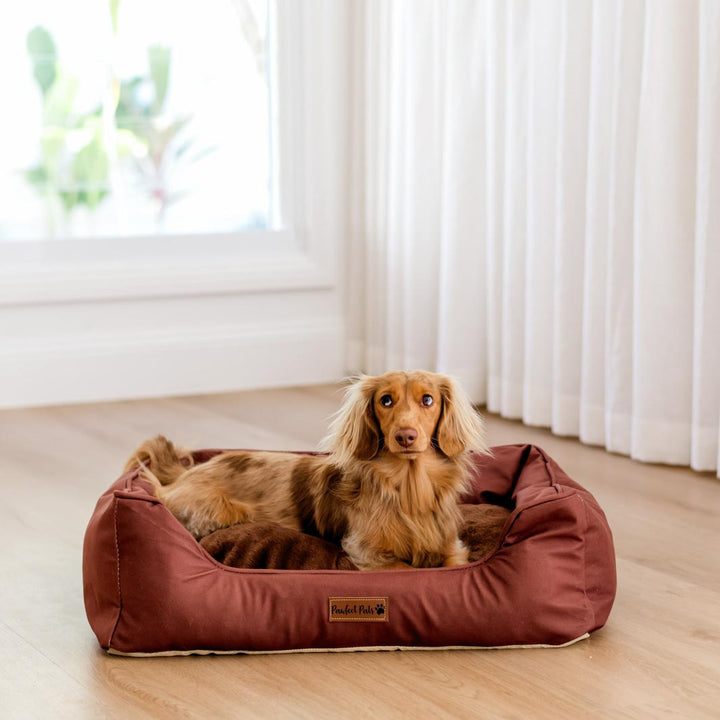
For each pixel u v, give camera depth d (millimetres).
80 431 3666
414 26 3902
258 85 4352
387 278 4176
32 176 4094
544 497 2025
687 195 3076
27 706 1782
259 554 2119
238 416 3881
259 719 1729
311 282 4391
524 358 3684
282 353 4391
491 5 3602
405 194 4035
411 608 1921
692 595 2244
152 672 1892
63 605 2201
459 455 2168
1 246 3986
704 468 3102
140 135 4227
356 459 2115
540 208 3500
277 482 2291
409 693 1806
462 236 3814
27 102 4055
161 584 1920
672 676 1874
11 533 2643
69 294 4031
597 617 2025
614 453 3330
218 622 1911
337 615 1920
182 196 4316
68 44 4078
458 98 3740
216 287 4230
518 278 3641
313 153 4352
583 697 1795
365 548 2115
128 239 4156
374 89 4184
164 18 4191
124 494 1961
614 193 3221
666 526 2682
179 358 4238
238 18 4285
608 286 3268
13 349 4012
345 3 4316
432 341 4082
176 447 2562
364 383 2121
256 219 4422
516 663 1910
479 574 1957
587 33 3311
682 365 3145
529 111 3496
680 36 3014
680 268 3107
